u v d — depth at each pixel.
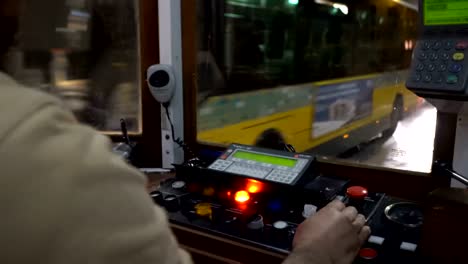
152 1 1.46
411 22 2.35
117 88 1.58
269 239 0.92
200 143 1.51
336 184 1.10
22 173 0.35
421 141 1.36
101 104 1.61
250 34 2.04
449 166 1.02
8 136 0.35
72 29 1.54
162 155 1.54
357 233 0.77
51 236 0.34
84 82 1.60
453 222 0.79
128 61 1.56
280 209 1.02
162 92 1.44
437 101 0.92
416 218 0.99
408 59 2.30
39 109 0.37
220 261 0.95
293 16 2.36
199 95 1.53
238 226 0.98
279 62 2.28
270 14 2.21
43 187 0.35
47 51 1.50
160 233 0.40
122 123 1.50
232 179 1.10
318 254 0.68
